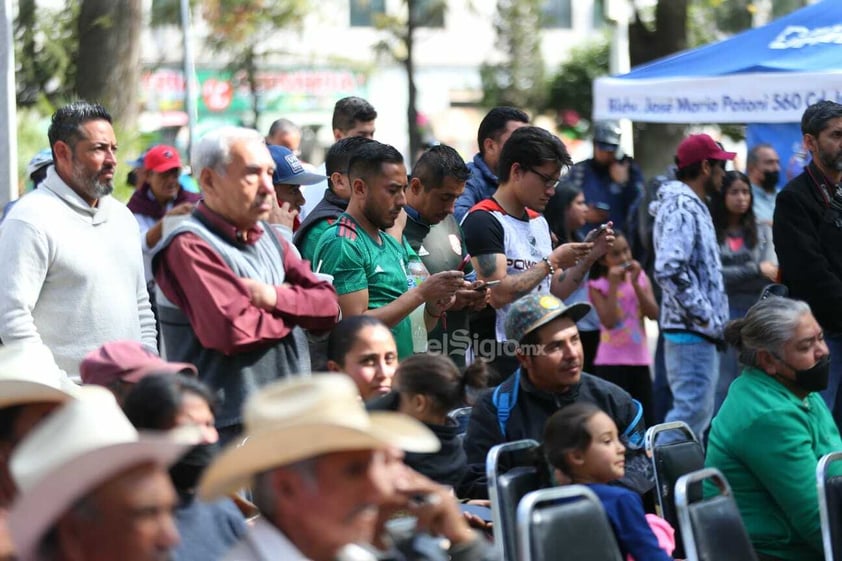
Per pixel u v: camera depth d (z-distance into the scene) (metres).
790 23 13.93
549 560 6.41
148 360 6.67
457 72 57.53
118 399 6.54
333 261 8.80
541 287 10.10
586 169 15.08
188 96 23.11
